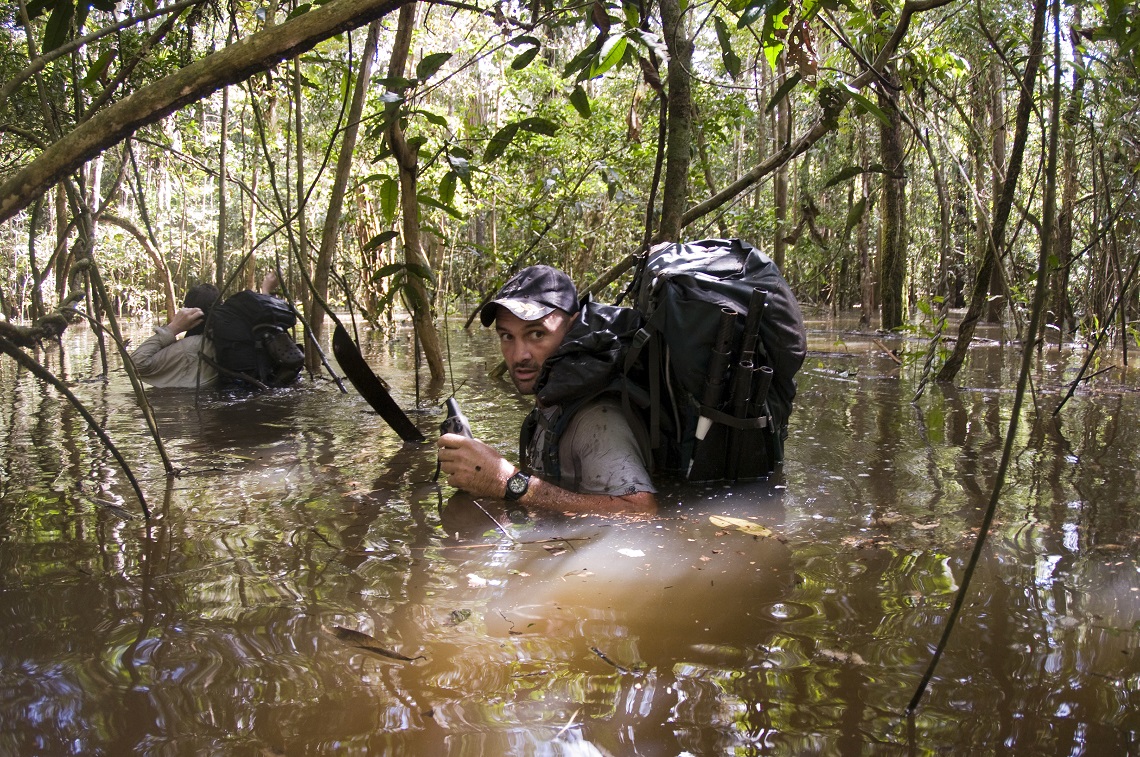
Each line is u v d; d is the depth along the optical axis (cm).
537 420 265
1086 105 434
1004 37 418
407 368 581
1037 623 140
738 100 813
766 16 285
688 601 153
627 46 245
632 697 118
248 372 465
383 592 159
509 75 1028
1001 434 315
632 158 805
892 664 127
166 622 144
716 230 1141
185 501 228
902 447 294
